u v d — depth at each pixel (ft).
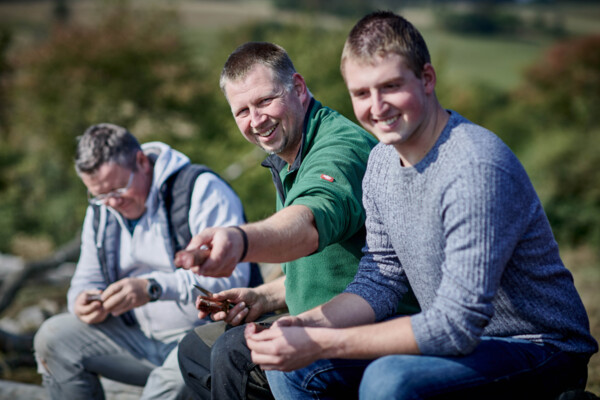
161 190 8.80
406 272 5.69
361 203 6.16
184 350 7.00
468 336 4.84
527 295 5.23
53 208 42.16
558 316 5.25
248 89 6.89
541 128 87.40
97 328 8.93
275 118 6.91
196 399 7.40
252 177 32.96
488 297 4.81
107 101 46.80
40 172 45.01
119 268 9.23
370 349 5.04
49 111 45.57
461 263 4.81
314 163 6.32
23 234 39.14
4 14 183.62
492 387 4.98
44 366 8.95
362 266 6.08
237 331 6.32
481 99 102.68
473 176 4.81
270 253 5.10
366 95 5.07
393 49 4.87
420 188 5.16
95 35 47.57
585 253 29.55
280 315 7.47
